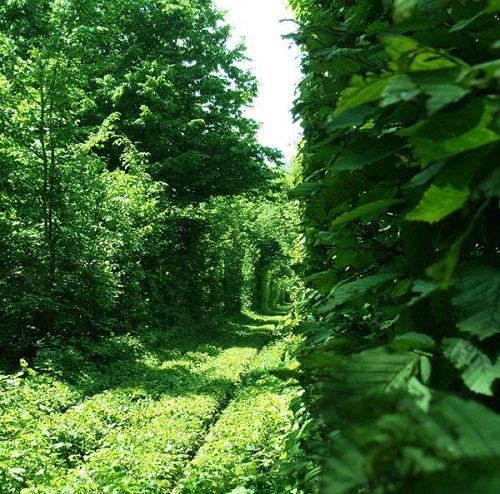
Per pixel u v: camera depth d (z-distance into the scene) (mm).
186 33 18484
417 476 481
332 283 1899
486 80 646
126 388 8414
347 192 1477
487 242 1035
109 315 12461
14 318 8773
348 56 1591
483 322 835
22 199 9117
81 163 9750
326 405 760
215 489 4488
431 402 580
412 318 1106
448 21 1161
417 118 1144
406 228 1133
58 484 4480
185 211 18953
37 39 9305
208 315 20500
